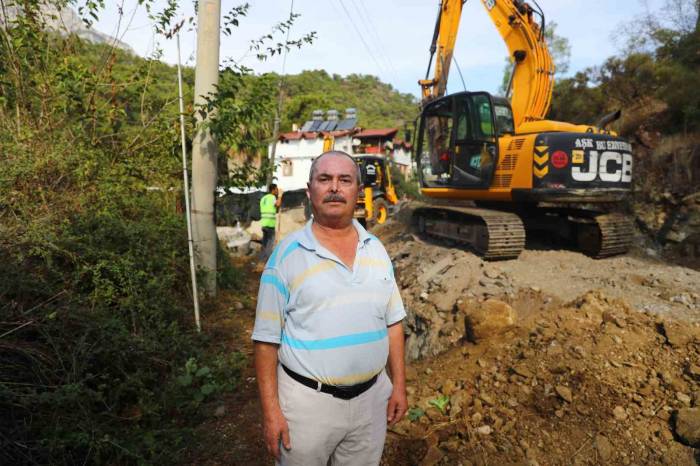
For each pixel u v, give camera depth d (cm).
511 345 407
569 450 288
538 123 741
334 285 170
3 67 474
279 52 558
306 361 169
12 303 292
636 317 413
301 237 177
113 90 543
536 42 803
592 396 324
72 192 448
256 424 338
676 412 294
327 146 1439
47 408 266
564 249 791
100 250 402
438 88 979
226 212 651
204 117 532
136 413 321
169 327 408
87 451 271
